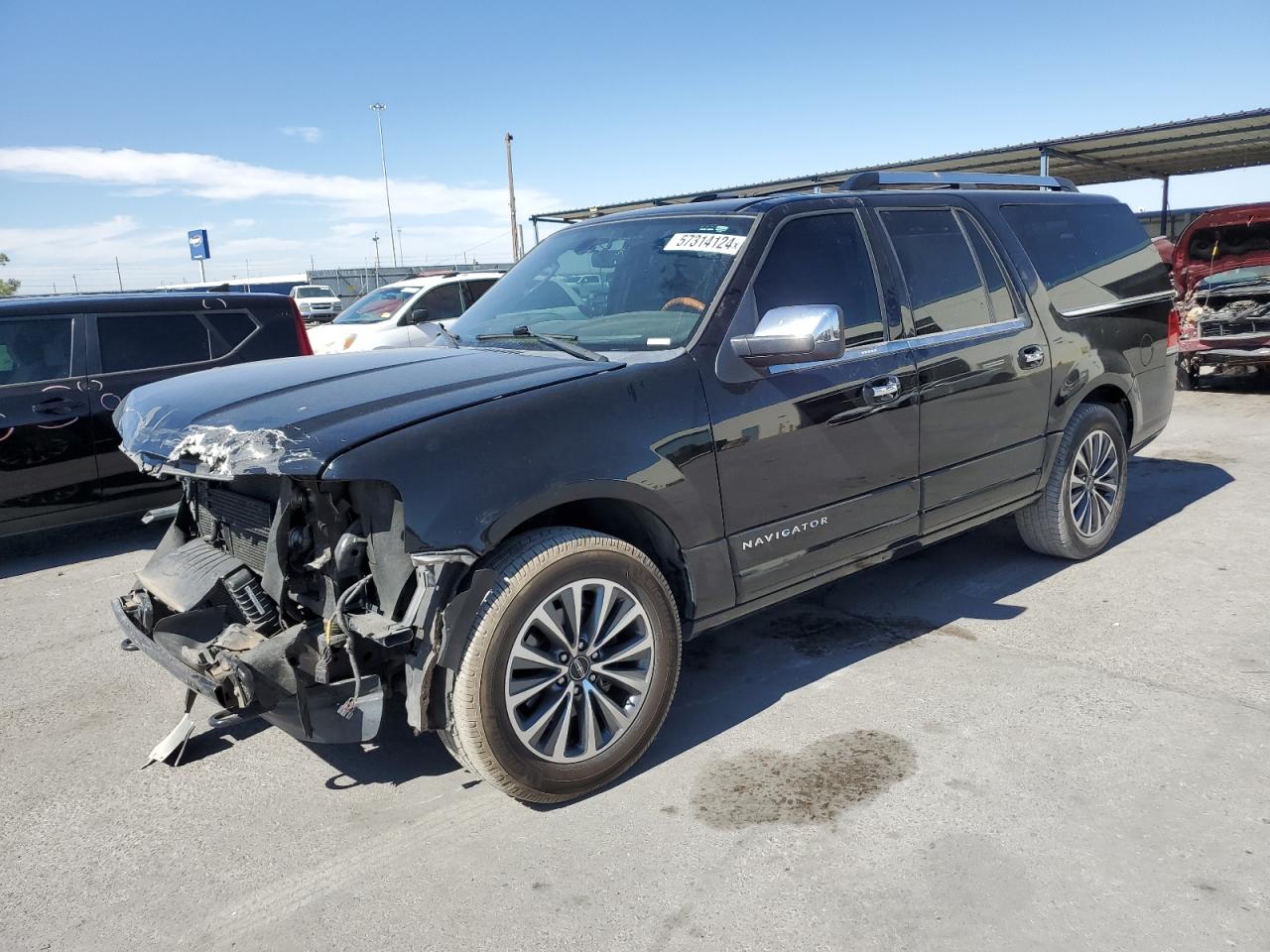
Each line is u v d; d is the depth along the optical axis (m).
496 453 2.78
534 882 2.65
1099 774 3.05
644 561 3.09
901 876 2.59
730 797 3.03
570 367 3.16
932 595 4.78
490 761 2.80
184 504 3.68
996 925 2.38
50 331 6.40
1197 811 2.83
